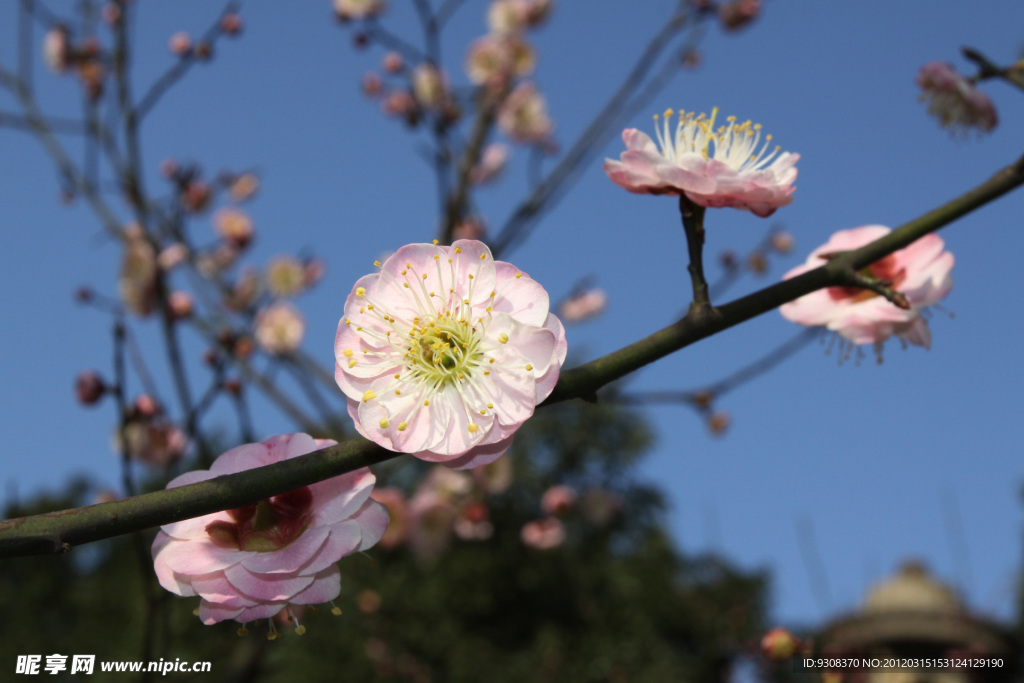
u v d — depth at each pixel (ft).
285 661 26.53
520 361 3.67
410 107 17.89
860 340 5.83
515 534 37.52
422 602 31.58
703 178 4.15
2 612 37.60
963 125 6.89
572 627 38.45
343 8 18.79
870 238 5.76
